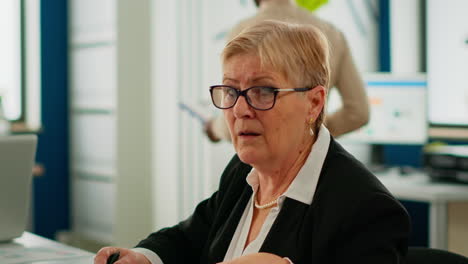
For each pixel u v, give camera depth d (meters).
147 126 4.19
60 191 4.84
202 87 3.87
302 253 1.24
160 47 4.13
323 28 2.43
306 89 1.29
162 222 4.19
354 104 2.55
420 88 4.11
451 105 4.46
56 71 4.77
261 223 1.40
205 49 3.87
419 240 4.43
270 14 2.37
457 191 3.21
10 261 1.59
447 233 3.24
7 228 1.84
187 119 3.96
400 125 4.12
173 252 1.66
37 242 1.87
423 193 3.26
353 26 4.58
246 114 1.27
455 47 4.44
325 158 1.34
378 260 1.11
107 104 4.18
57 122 4.81
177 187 4.07
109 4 4.09
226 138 2.68
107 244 4.29
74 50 4.65
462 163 3.44
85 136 4.54
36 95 4.68
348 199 1.19
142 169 4.20
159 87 4.15
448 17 4.46
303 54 1.27
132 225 4.16
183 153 4.02
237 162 1.65
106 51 4.16
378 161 4.46
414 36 4.63
